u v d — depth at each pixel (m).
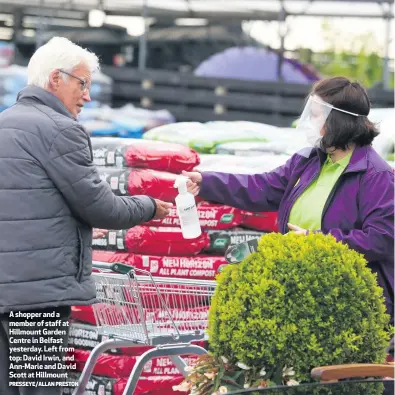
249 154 10.73
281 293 6.06
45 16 25.12
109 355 9.15
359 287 6.20
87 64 7.59
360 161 7.18
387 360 7.33
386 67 23.42
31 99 7.43
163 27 26.94
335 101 7.18
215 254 9.55
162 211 7.84
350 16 22.78
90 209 7.25
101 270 8.90
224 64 24.36
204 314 8.62
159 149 9.27
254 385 6.08
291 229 7.03
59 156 7.16
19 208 7.13
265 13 24.00
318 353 6.04
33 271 7.11
